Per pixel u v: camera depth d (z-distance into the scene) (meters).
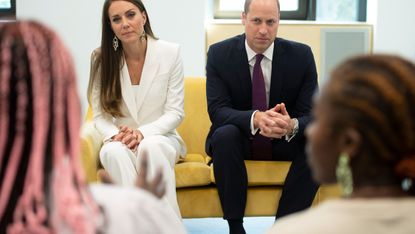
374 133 0.85
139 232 0.93
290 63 2.95
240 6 4.75
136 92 2.99
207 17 4.73
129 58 2.99
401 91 0.85
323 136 0.91
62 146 0.88
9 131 0.85
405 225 0.84
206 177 2.84
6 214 0.85
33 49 0.86
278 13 2.92
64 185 0.87
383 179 0.88
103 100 2.95
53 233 0.86
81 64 4.42
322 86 0.93
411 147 0.85
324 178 0.95
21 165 0.85
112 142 2.76
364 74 0.87
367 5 4.82
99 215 0.90
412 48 4.65
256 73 2.95
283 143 2.87
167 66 3.00
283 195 2.78
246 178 2.77
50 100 0.87
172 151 2.73
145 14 3.00
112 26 2.90
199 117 3.33
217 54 3.01
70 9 4.41
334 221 0.86
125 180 2.65
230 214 2.76
